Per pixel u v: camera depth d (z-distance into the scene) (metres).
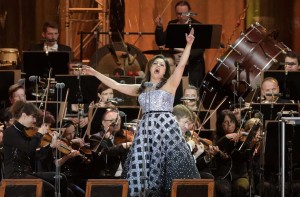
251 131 17.58
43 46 23.08
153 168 15.72
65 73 21.23
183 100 19.30
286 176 17.86
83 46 25.98
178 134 15.82
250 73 22.84
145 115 15.91
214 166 18.17
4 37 26.69
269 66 22.73
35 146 16.09
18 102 16.92
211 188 14.95
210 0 26.80
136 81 20.64
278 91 20.05
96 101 20.12
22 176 16.11
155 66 16.02
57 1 26.53
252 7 26.78
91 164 17.80
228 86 23.05
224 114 18.38
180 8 23.38
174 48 22.81
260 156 17.86
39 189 14.77
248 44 23.00
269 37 23.03
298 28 26.91
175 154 15.70
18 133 16.19
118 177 17.62
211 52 26.56
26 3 26.69
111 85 16.53
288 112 18.19
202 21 26.84
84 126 18.98
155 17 26.59
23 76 21.14
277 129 17.30
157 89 15.97
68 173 17.91
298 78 20.41
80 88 20.05
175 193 14.86
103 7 25.59
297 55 21.80
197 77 23.53
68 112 20.45
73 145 17.42
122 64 23.48
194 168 15.82
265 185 18.06
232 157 18.27
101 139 17.61
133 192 15.72
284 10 26.86
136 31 26.47
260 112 18.12
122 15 25.91
